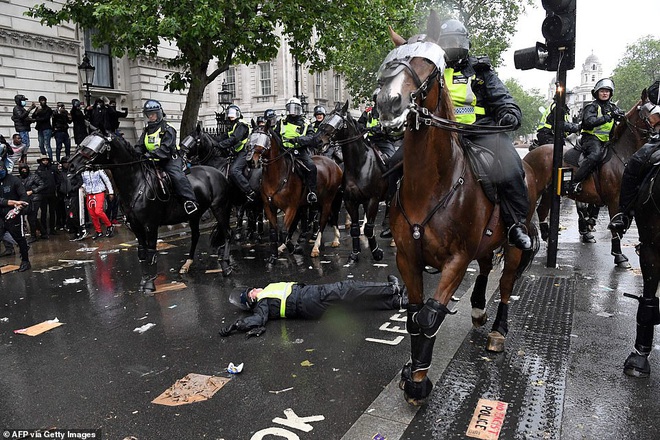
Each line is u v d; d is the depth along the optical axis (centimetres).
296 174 873
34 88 1742
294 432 355
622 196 454
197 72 1415
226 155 1143
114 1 1177
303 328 562
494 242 412
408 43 334
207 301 677
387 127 296
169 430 363
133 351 514
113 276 830
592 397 389
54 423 378
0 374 469
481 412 370
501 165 396
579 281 713
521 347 488
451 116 359
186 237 1176
